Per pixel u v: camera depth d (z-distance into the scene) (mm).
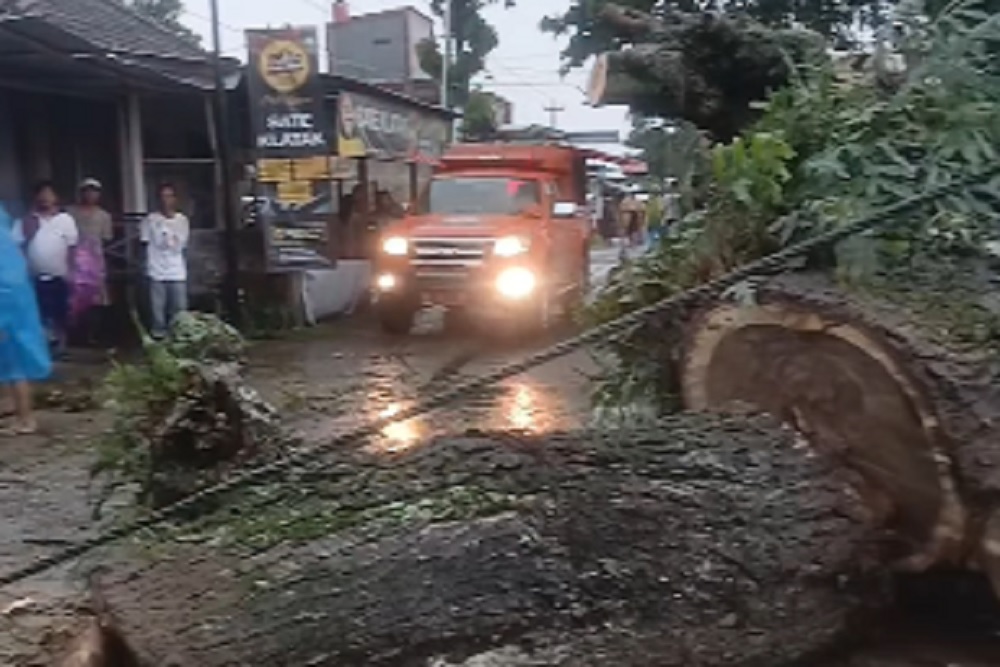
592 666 3396
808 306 4055
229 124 14391
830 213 4211
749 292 4250
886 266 4188
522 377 10344
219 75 13453
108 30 13742
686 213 5504
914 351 3771
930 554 3922
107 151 14445
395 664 3293
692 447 3879
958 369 3732
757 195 4539
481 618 3359
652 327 5031
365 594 3355
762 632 3619
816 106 4781
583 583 3484
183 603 3422
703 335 4562
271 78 13148
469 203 14125
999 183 4309
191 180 14961
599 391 5398
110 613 3482
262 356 11898
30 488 6582
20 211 12914
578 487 3666
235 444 4598
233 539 3648
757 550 3662
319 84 13234
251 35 13148
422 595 3363
